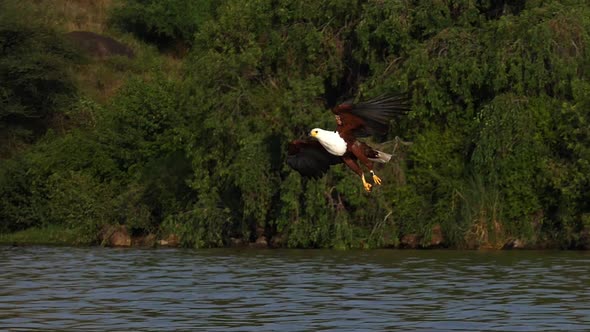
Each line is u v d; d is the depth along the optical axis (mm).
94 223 43844
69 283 25828
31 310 20578
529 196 38625
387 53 41094
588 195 37906
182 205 43531
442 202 39094
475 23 40906
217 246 41281
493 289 23578
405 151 40062
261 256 35000
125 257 34969
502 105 37875
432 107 39312
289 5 41719
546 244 38875
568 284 24594
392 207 39375
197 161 41344
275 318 19078
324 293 23031
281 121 39531
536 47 38156
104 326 18312
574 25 38656
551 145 39000
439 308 20281
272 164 39969
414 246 39312
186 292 23500
